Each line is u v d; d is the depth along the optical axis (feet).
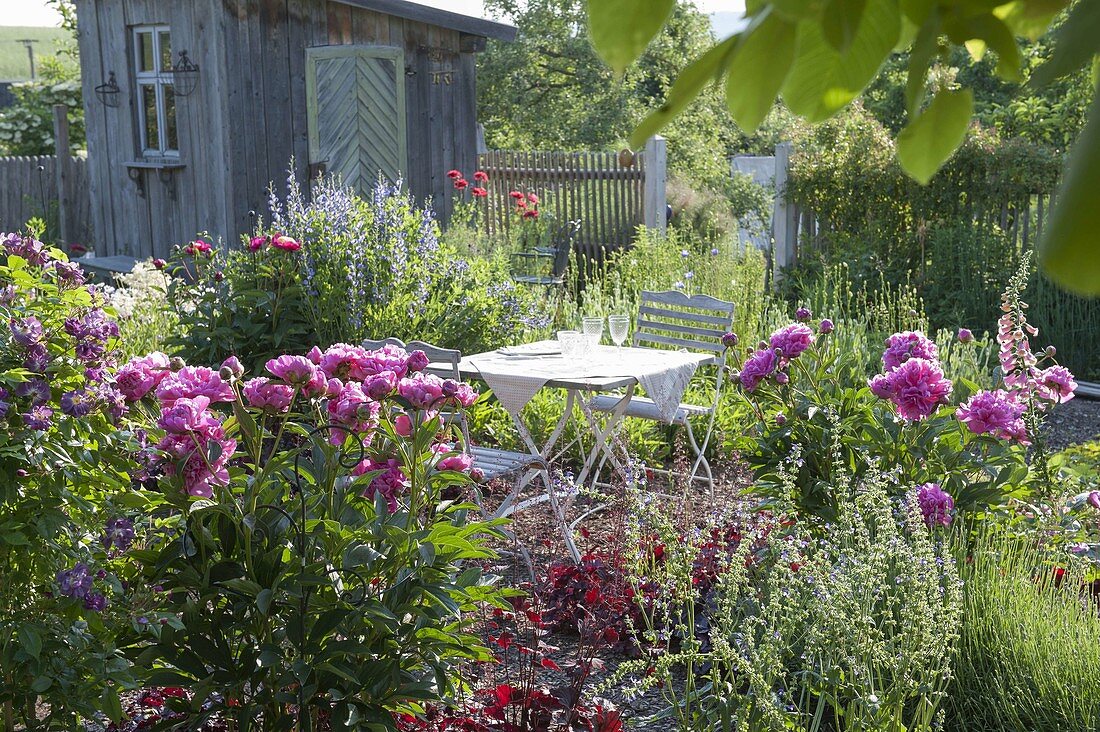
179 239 36.73
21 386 9.02
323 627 8.56
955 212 32.76
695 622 13.39
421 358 9.82
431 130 38.99
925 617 9.64
